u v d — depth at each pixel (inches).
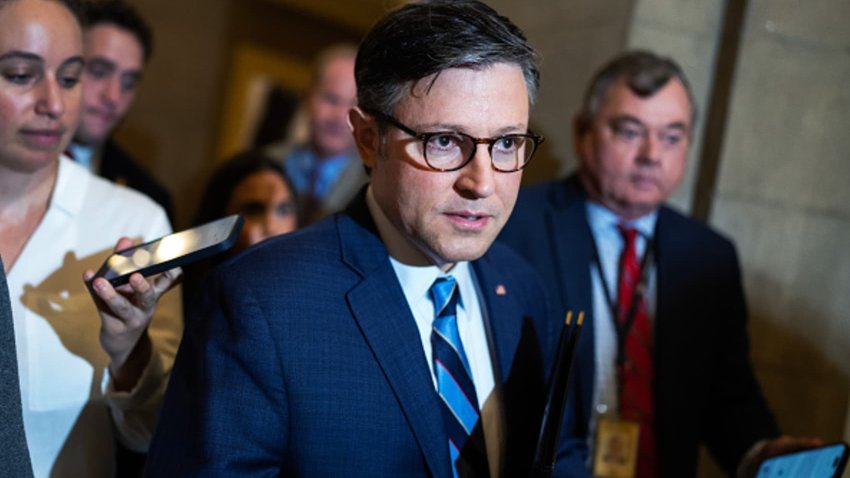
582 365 84.2
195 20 207.5
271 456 51.5
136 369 63.3
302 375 51.4
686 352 87.8
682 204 112.4
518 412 59.0
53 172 68.4
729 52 111.8
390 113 51.4
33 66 60.6
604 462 82.6
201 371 52.0
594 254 89.9
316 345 52.1
